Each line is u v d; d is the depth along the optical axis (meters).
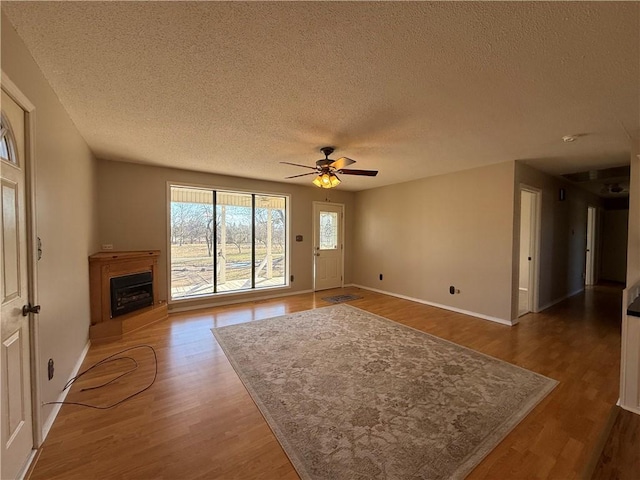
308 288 6.09
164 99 2.21
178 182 4.56
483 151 3.48
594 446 1.70
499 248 4.05
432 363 2.76
